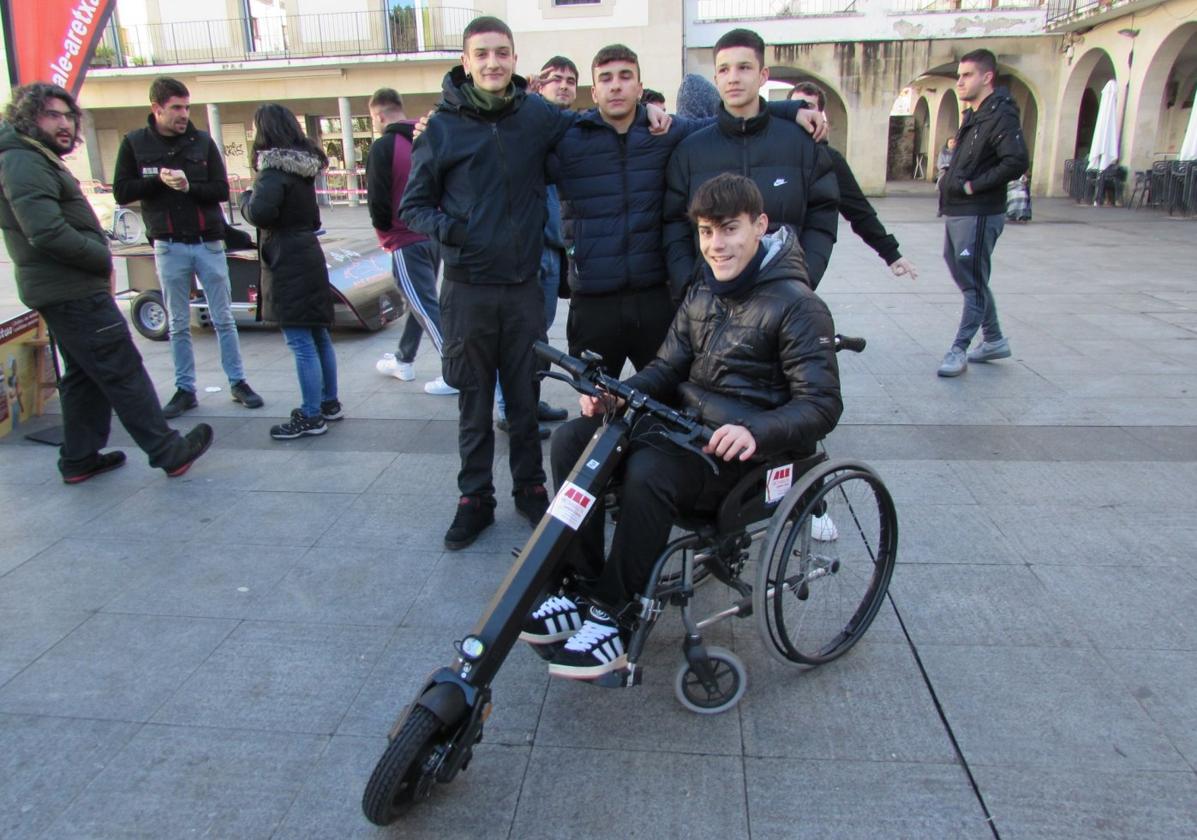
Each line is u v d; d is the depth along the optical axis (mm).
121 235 9648
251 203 4586
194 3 23328
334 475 4492
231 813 2264
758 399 2633
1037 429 4832
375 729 2576
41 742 2535
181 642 3023
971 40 21797
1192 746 2412
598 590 2562
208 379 6340
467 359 3596
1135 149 18094
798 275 2611
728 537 2650
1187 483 4082
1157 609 3076
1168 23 16578
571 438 2883
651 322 3770
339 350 7168
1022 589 3232
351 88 23297
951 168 5695
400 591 3350
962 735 2490
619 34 21266
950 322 7480
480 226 3436
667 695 2713
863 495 2957
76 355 4098
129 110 25281
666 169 3598
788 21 22250
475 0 22000
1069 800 2236
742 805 2258
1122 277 9453
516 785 2350
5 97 5406
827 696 2684
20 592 3365
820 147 3566
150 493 4289
